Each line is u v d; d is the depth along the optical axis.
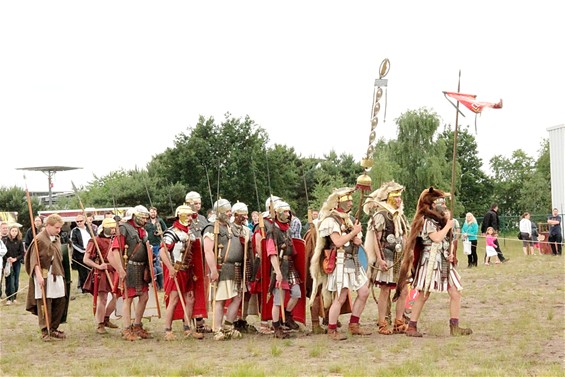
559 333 9.95
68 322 13.26
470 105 9.89
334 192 10.17
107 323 12.23
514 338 9.65
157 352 9.77
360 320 12.04
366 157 10.05
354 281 10.10
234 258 10.59
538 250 26.95
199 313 11.09
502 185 74.31
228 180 36.62
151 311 12.02
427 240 9.91
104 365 8.92
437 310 12.61
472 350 8.91
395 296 10.12
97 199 40.84
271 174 35.78
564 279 16.41
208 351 9.67
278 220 10.60
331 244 10.16
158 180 40.31
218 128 39.59
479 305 13.02
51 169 33.66
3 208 43.62
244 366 8.23
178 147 40.34
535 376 7.43
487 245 23.14
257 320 12.82
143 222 11.12
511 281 16.56
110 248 10.94
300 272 10.78
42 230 11.25
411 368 7.84
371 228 10.51
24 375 8.50
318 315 10.78
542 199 65.81
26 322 13.52
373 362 8.44
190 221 11.04
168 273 10.88
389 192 10.59
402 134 49.97
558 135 33.69
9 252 17.30
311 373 7.91
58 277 11.16
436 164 48.38
